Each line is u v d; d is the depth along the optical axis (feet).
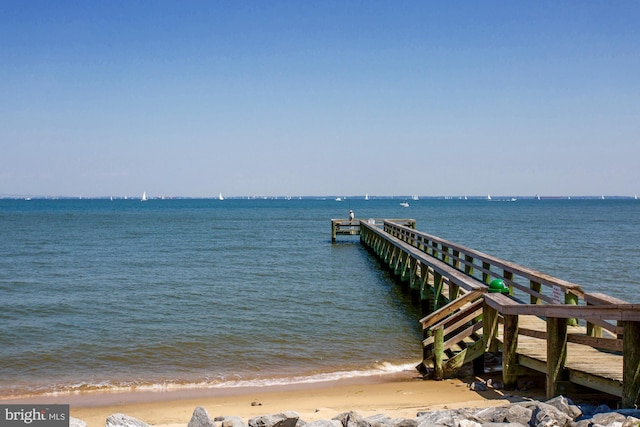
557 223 238.89
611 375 26.55
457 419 23.41
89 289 75.41
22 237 165.17
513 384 33.35
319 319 57.98
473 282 40.60
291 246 139.54
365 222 132.67
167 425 27.58
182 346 47.73
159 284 79.56
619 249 126.82
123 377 39.91
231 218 302.66
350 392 35.78
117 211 418.92
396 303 66.90
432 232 183.73
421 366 40.65
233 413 31.24
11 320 56.80
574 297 32.55
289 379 39.47
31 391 36.88
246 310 62.03
